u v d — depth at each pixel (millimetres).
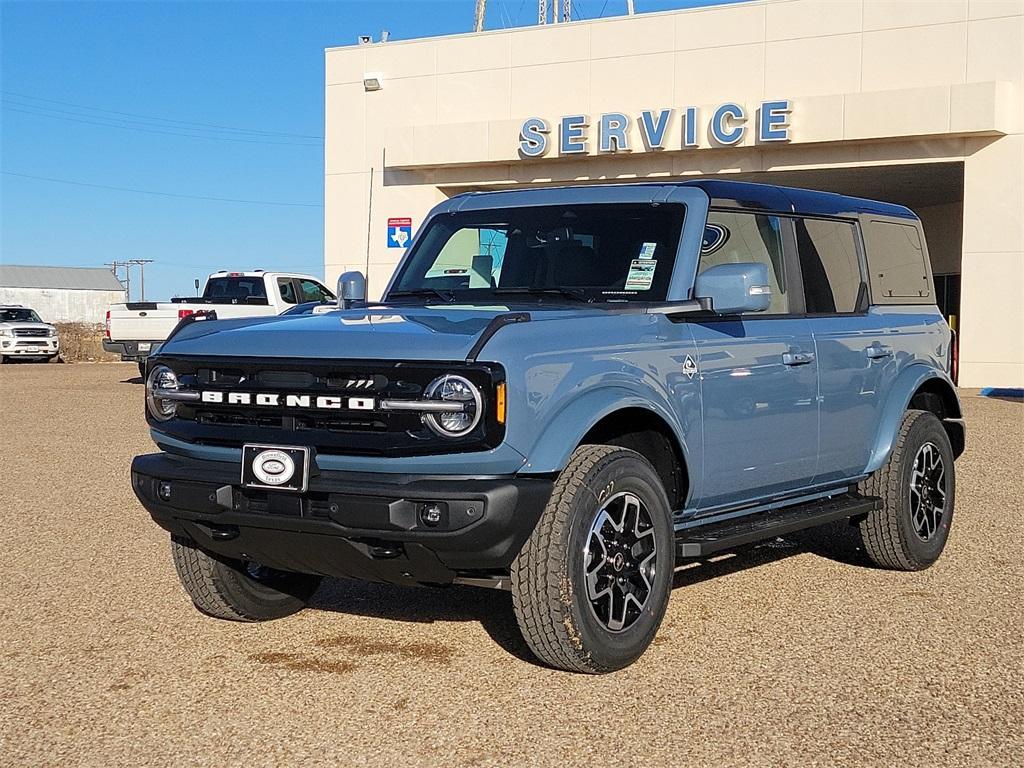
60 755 4148
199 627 5773
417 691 4793
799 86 21781
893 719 4477
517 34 24000
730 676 4977
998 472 11023
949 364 7656
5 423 15609
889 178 23344
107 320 21234
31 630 5719
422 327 4840
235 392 4891
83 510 8953
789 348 6070
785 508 6398
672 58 22688
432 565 4625
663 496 5156
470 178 24625
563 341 4840
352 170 25656
